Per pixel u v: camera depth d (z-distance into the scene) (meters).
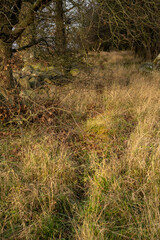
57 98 5.38
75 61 8.36
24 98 4.89
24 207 2.55
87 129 4.69
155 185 2.67
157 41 12.23
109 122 4.75
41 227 2.34
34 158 3.34
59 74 8.15
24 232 2.23
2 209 2.51
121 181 2.94
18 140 4.02
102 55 15.09
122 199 2.69
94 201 2.55
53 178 2.93
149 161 3.28
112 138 4.32
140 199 2.72
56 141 3.84
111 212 2.48
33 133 4.19
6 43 5.17
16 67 4.48
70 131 4.37
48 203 2.68
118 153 3.75
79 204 2.73
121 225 2.39
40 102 4.98
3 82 4.92
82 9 5.77
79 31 6.48
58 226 2.42
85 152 3.87
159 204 2.50
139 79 8.48
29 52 6.79
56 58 7.64
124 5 6.34
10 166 3.26
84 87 6.64
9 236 2.25
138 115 5.02
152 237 2.10
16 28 4.87
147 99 5.90
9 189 2.86
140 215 2.47
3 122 4.57
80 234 2.24
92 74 8.12
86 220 2.31
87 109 5.73
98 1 5.45
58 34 6.92
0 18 4.98
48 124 4.42
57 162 3.31
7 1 4.91
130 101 5.98
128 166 3.29
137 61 14.41
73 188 3.04
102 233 2.14
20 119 4.31
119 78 8.60
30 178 3.08
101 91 6.98
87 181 3.14
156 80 8.23
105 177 2.97
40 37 6.71
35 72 7.80
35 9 5.02
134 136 4.00
